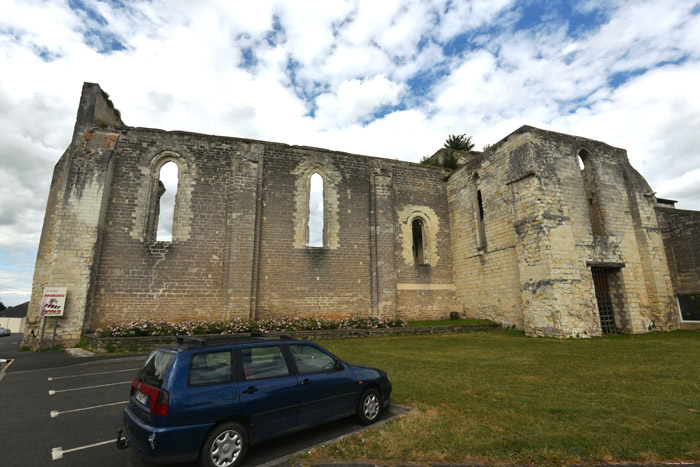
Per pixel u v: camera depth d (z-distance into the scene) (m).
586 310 15.36
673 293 17.89
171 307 15.84
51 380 8.95
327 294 18.34
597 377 7.84
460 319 20.08
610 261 16.72
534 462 4.05
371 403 5.49
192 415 3.86
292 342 5.16
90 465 4.39
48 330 14.02
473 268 20.00
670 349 11.34
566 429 4.90
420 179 22.12
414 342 13.95
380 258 19.47
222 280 16.62
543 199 15.80
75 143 15.79
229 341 4.68
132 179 16.45
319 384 4.97
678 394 6.50
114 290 15.33
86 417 6.18
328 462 4.16
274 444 4.78
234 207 17.20
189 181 17.14
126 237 15.89
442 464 4.05
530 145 16.30
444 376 8.09
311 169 19.45
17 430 5.58
